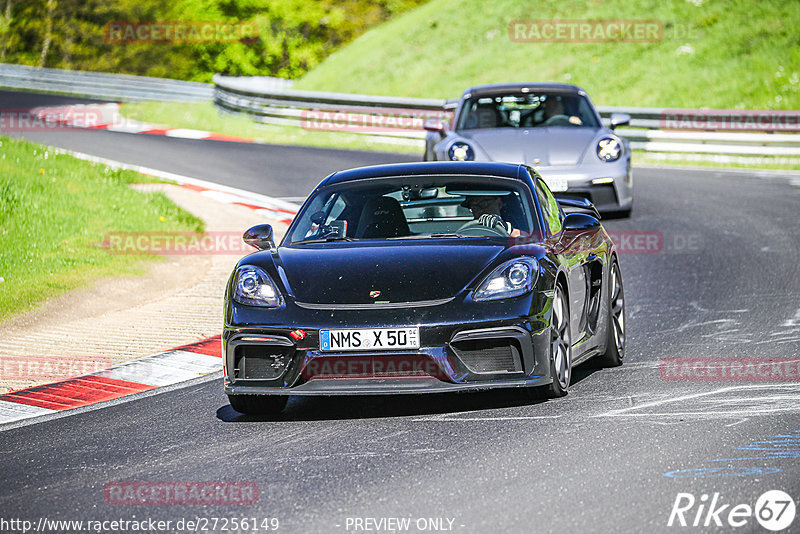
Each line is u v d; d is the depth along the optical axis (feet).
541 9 353.72
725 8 315.99
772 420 61.87
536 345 65.57
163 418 69.97
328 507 49.60
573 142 145.28
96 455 61.41
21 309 106.83
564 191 142.31
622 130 229.66
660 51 308.81
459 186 78.84
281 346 66.18
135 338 95.81
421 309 64.75
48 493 54.29
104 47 513.45
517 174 80.48
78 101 374.63
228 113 315.58
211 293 115.55
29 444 64.85
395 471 54.75
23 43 530.27
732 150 220.02
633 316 99.09
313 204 79.25
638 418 63.36
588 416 64.18
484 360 65.57
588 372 78.28
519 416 64.90
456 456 56.90
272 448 60.90
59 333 98.32
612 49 318.86
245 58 491.31
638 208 162.81
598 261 79.00
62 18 521.65
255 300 67.72
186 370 84.58
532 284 66.59
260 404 69.41
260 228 76.18
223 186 194.08
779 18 303.27
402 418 66.23
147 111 335.26
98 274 122.72
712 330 91.20
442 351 64.08
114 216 156.25
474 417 65.36
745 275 116.06
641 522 45.88
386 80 352.69
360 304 65.57
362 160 224.12
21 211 149.38
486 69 335.47
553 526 45.70
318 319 65.10
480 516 47.34
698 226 146.92
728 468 53.01
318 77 378.73
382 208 76.54
